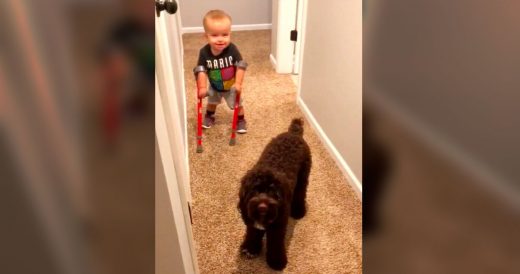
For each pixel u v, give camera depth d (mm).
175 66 1834
